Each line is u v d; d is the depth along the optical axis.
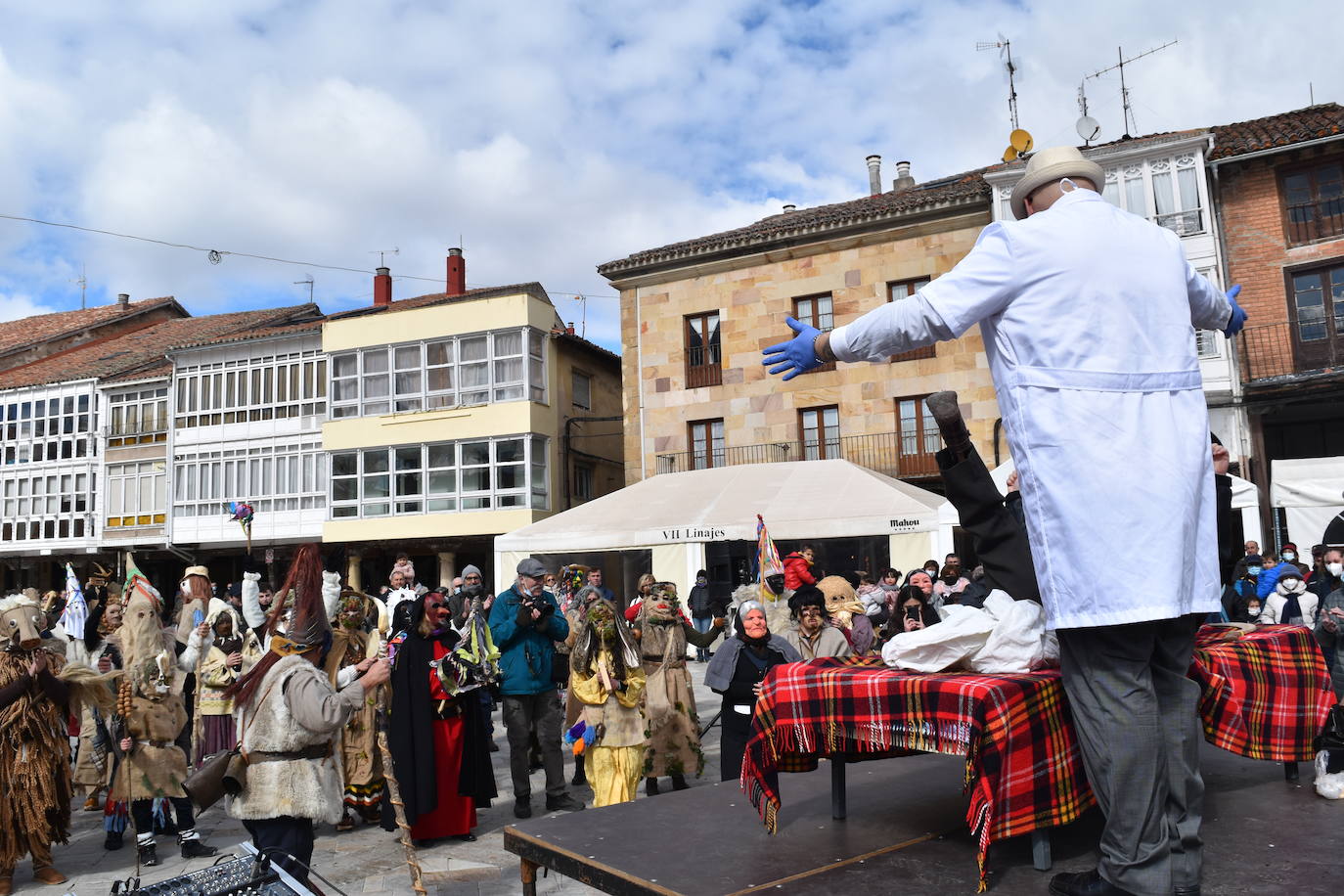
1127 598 2.26
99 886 6.12
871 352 2.67
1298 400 19.67
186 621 8.45
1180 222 21.06
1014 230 2.52
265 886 2.94
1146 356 2.44
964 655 2.81
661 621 8.63
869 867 2.67
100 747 7.05
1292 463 18.33
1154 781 2.31
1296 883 2.35
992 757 2.47
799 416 25.03
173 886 2.88
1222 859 2.56
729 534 19.77
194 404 32.66
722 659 6.45
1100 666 2.37
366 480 29.70
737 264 25.84
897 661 2.89
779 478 21.69
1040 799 2.53
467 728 7.19
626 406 26.94
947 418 2.84
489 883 6.01
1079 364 2.39
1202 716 3.05
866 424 24.06
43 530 35.22
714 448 26.00
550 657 8.01
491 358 28.61
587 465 31.42
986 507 2.87
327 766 3.99
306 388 30.98
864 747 3.07
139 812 6.70
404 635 7.07
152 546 33.16
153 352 37.12
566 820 3.33
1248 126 23.53
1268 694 3.17
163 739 6.83
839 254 24.80
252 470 31.47
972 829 2.46
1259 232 20.73
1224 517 3.26
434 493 28.88
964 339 23.33
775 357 2.94
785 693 3.09
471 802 7.18
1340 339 19.77
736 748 6.40
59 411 35.50
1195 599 2.35
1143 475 2.32
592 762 7.16
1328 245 20.00
